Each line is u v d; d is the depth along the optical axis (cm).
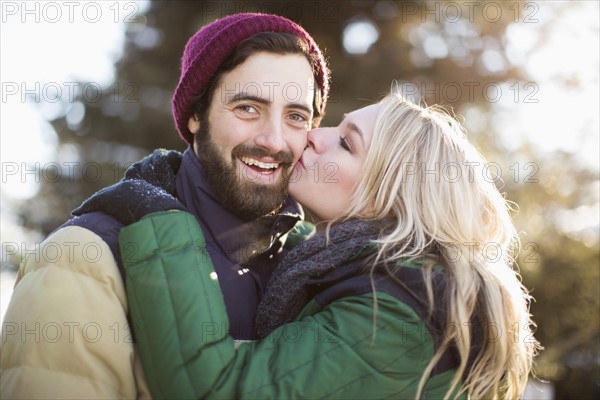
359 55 693
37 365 144
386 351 148
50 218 708
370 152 176
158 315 147
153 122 680
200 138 177
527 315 183
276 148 170
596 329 446
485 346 162
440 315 154
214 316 149
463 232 169
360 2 687
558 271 468
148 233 153
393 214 173
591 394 423
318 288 168
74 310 147
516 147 598
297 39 175
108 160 697
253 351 151
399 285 154
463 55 708
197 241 157
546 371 427
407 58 692
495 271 168
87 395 143
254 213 173
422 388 155
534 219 520
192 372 144
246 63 170
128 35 725
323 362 146
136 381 154
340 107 643
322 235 173
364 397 147
